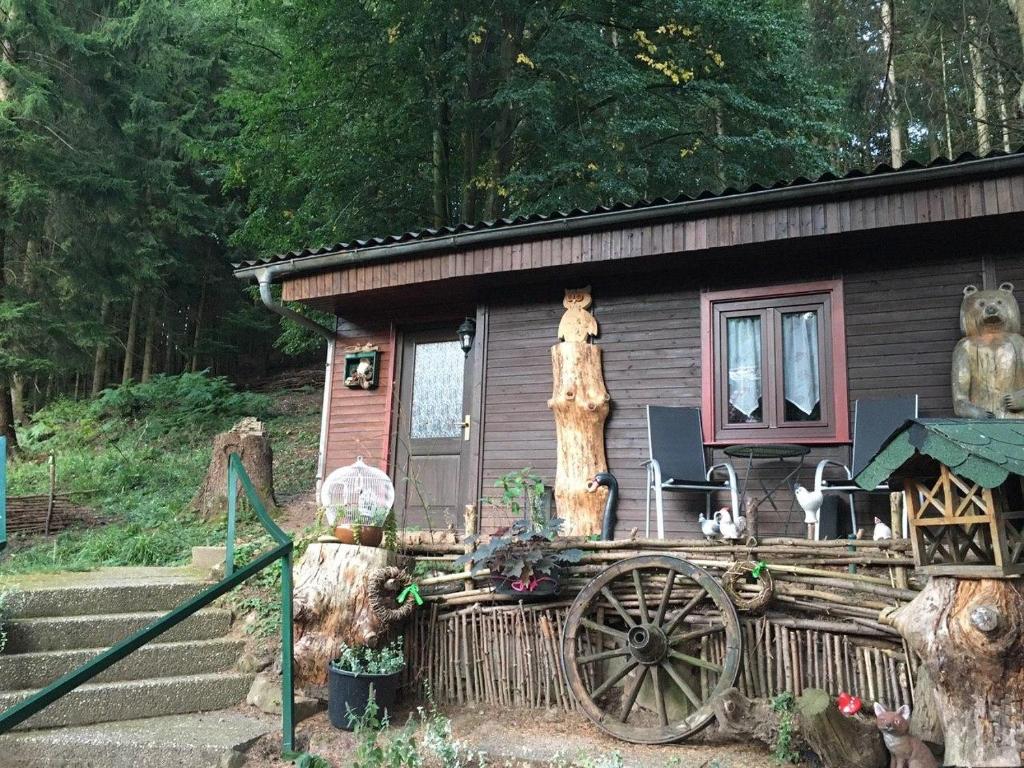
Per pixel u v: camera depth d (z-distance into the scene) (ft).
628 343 21.47
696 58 43.29
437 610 15.38
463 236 21.35
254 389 70.59
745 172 44.60
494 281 22.85
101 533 26.53
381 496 15.89
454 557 16.07
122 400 51.26
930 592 10.11
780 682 12.78
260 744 12.64
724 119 47.83
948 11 37.63
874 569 12.73
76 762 12.30
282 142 42.39
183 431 47.62
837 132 45.47
